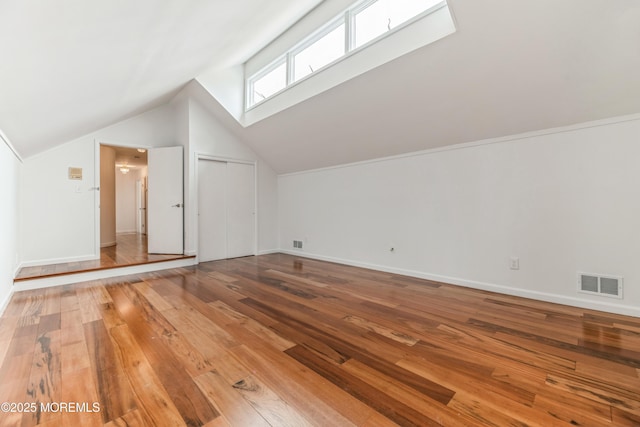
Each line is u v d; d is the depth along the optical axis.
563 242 2.59
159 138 4.77
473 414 1.24
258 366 1.61
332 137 3.97
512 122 2.71
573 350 1.77
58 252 3.89
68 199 3.95
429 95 2.75
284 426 1.17
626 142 2.28
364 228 4.21
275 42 3.98
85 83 2.25
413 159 3.63
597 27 1.80
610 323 2.16
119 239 6.61
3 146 2.51
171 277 3.65
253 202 5.34
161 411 1.25
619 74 2.02
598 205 2.42
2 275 2.49
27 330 2.07
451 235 3.31
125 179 8.49
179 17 1.81
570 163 2.54
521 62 2.17
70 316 2.34
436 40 2.24
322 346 1.85
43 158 3.78
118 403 1.30
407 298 2.80
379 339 1.94
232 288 3.15
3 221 2.53
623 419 1.20
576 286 2.53
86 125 3.56
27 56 1.47
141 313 2.41
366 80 2.86
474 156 3.11
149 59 2.35
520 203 2.81
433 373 1.55
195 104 4.57
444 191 3.36
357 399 1.34
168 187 4.54
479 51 2.19
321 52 3.45
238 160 5.09
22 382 1.45
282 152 4.89
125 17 1.53
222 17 2.14
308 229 5.09
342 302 2.69
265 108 4.15
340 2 3.05
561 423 1.18
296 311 2.46
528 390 1.40
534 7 1.80
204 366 1.61
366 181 4.17
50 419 1.20
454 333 2.03
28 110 2.22
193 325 2.17
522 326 2.13
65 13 1.26
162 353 1.75
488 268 3.04
